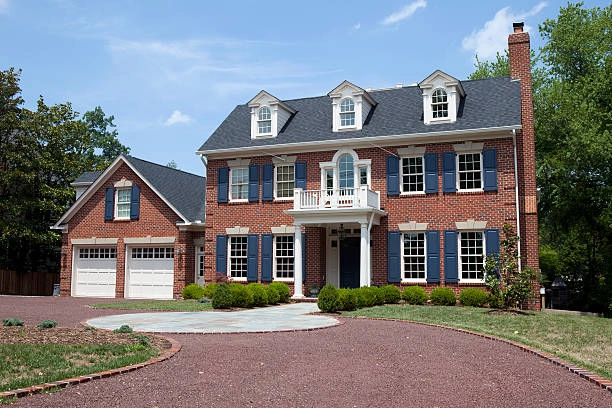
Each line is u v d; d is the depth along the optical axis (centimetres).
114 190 3138
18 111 3744
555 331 1582
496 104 2533
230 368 962
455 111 2528
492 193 2403
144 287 3036
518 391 846
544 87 3697
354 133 2666
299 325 1571
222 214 2853
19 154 3597
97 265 3167
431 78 2567
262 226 2769
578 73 3622
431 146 2520
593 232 3438
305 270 2681
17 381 803
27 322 1616
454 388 857
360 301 2161
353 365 1013
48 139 3909
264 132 2875
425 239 2491
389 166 2570
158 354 1050
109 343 1133
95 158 5566
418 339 1348
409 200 2530
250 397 779
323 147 2684
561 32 3619
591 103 2942
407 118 2658
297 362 1030
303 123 2878
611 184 2980
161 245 3022
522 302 2148
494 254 2117
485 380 916
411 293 2381
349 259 2683
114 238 3098
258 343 1240
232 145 2853
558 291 3675
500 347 1262
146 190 3058
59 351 1038
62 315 1880
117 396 762
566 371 1008
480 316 1873
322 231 2694
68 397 749
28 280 3822
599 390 862
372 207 2405
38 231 3747
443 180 2483
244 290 2194
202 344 1213
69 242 3209
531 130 2486
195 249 3025
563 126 3241
